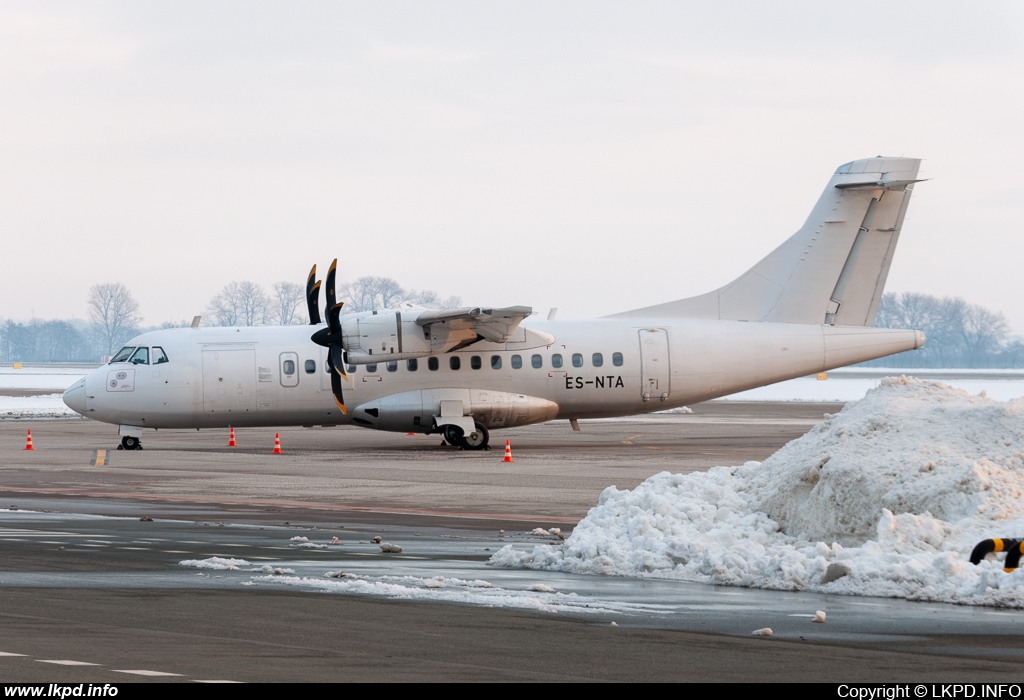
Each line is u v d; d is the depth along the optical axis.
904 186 78.25
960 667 18.94
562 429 103.88
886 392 34.16
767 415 129.38
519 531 38.22
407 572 29.34
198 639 20.56
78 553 32.09
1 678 17.28
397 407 76.19
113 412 75.69
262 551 33.03
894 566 26.72
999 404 31.98
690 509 31.89
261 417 77.00
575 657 19.47
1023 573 25.28
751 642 20.86
